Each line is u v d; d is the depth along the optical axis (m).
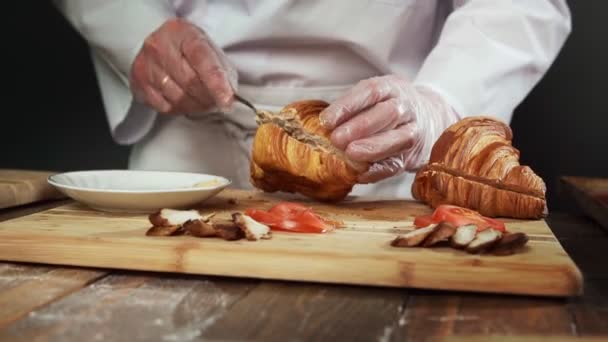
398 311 1.16
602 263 1.35
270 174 1.59
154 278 1.25
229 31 1.88
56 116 2.70
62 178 1.55
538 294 1.20
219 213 1.52
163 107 1.83
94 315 1.13
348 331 1.10
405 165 1.59
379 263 1.22
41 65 2.67
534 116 2.49
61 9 2.00
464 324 1.12
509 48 1.80
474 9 1.82
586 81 2.46
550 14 1.84
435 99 1.68
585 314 1.15
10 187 1.59
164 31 1.79
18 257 1.30
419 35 1.92
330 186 1.55
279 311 1.15
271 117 1.56
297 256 1.23
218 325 1.11
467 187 1.49
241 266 1.24
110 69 1.99
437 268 1.21
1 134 2.73
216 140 1.96
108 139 2.68
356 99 1.51
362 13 1.83
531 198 1.46
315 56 1.88
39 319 1.12
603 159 2.48
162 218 1.31
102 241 1.28
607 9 2.41
